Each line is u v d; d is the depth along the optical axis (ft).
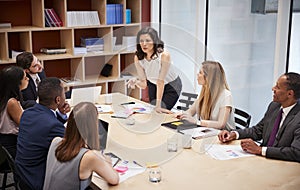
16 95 10.28
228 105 10.01
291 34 13.74
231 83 16.70
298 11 13.51
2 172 10.05
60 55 16.15
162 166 7.73
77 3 17.13
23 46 15.96
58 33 17.08
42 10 15.34
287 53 13.85
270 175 7.43
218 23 16.76
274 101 8.99
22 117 8.29
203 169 7.66
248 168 7.74
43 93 8.20
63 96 8.46
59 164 6.81
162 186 6.89
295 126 8.49
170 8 18.81
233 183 7.06
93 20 16.65
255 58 15.44
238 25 15.92
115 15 17.13
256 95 15.67
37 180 7.89
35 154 7.91
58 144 7.04
